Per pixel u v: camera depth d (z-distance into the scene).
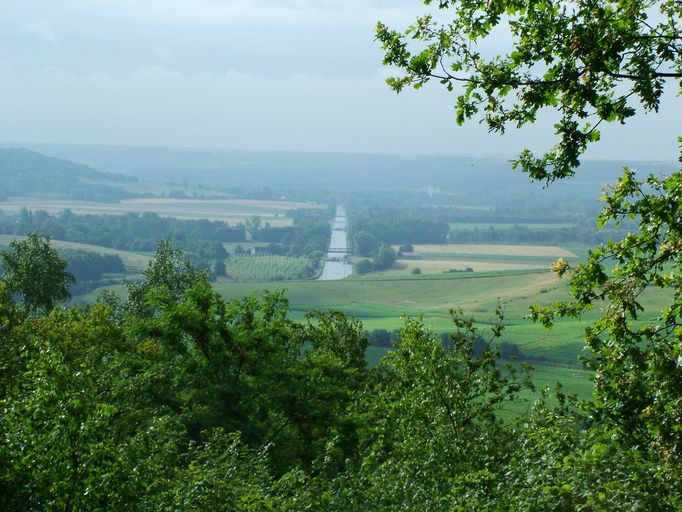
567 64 20.77
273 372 51.66
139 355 51.31
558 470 21.55
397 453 35.97
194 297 52.44
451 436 37.09
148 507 23.98
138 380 48.44
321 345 71.94
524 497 21.41
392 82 22.52
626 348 22.08
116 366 48.84
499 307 42.12
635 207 22.23
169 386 49.84
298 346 62.50
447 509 26.77
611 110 20.98
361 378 63.22
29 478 22.14
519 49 21.44
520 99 21.28
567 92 20.81
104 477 21.78
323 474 31.22
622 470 20.66
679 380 20.45
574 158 21.36
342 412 52.31
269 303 53.94
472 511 23.17
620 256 22.58
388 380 52.44
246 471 29.36
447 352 40.06
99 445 22.05
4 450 22.08
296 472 27.62
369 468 31.84
